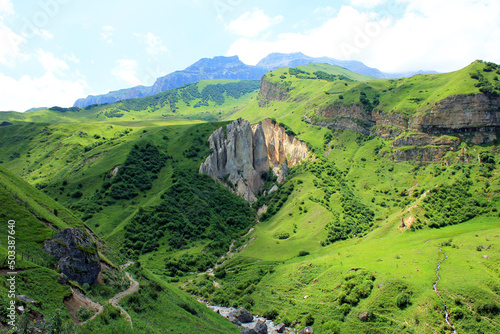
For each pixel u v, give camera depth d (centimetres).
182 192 19425
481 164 18688
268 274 14262
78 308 6550
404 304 10119
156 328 7562
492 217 14500
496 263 10569
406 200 18800
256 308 12388
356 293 11094
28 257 7144
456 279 10319
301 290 12581
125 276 9844
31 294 5962
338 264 13138
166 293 10262
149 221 16912
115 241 15512
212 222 18375
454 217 15012
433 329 9181
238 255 16088
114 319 6881
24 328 4809
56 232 8488
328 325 10381
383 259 12519
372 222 17888
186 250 16225
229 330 9638
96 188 19562
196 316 9538
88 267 7956
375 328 9794
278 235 17562
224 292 13362
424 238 13638
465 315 9281
